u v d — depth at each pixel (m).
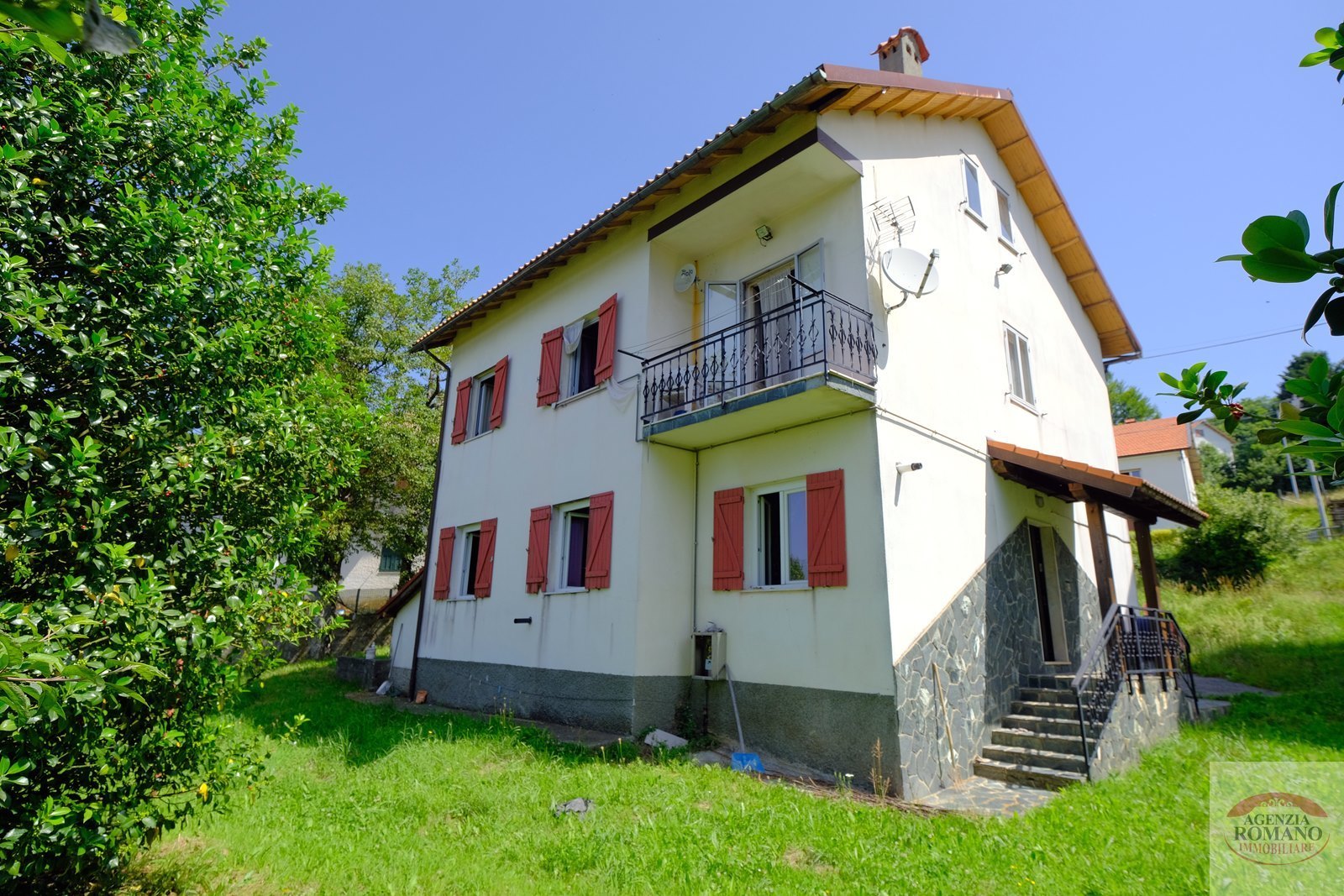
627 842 4.87
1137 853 4.55
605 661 8.83
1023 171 11.97
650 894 4.11
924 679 7.17
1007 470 9.33
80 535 3.41
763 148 8.52
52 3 1.10
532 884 4.27
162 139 4.14
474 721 9.36
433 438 19.69
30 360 3.48
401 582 19.23
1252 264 1.52
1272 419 1.97
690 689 8.77
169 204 3.77
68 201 3.71
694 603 9.05
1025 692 8.60
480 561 11.81
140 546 3.74
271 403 4.29
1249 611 15.04
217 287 4.00
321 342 4.88
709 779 6.43
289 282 4.72
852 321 7.84
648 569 8.73
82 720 3.23
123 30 1.15
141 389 3.87
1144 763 7.04
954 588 8.03
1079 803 5.76
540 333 11.90
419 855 4.71
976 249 10.32
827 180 8.38
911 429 8.02
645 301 9.71
